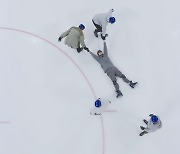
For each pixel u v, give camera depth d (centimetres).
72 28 802
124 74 889
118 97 861
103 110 845
